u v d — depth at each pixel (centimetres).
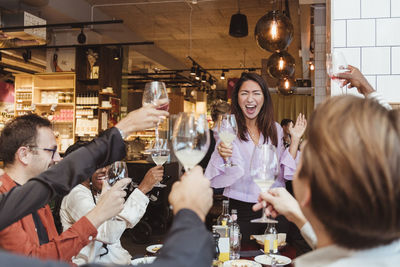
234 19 605
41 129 144
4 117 1081
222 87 1912
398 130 55
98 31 840
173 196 67
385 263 58
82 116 803
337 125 57
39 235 156
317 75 698
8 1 648
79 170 97
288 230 212
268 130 229
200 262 56
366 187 52
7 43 677
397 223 54
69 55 843
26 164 142
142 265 53
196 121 105
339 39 232
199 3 762
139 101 1369
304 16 718
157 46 1129
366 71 229
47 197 98
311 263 63
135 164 566
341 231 58
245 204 212
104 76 805
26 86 898
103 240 172
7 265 44
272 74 563
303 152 62
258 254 179
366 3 228
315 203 59
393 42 225
